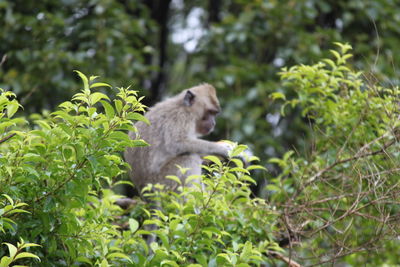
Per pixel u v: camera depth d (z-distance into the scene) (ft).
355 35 59.31
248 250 22.18
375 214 31.27
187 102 39.17
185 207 25.29
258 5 58.29
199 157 37.81
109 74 52.26
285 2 59.06
